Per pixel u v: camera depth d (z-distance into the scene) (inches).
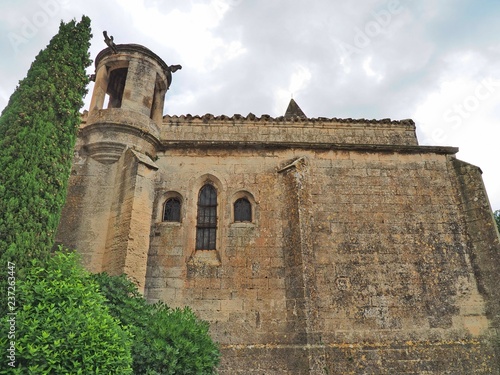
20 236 273.4
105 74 524.4
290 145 519.2
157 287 432.1
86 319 208.7
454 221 492.4
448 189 513.3
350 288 442.9
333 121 593.3
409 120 605.0
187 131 561.6
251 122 579.8
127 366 214.1
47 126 333.4
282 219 475.2
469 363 413.4
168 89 577.0
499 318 431.8
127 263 381.1
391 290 445.4
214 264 448.8
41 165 315.0
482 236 473.1
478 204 490.0
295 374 380.5
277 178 502.0
